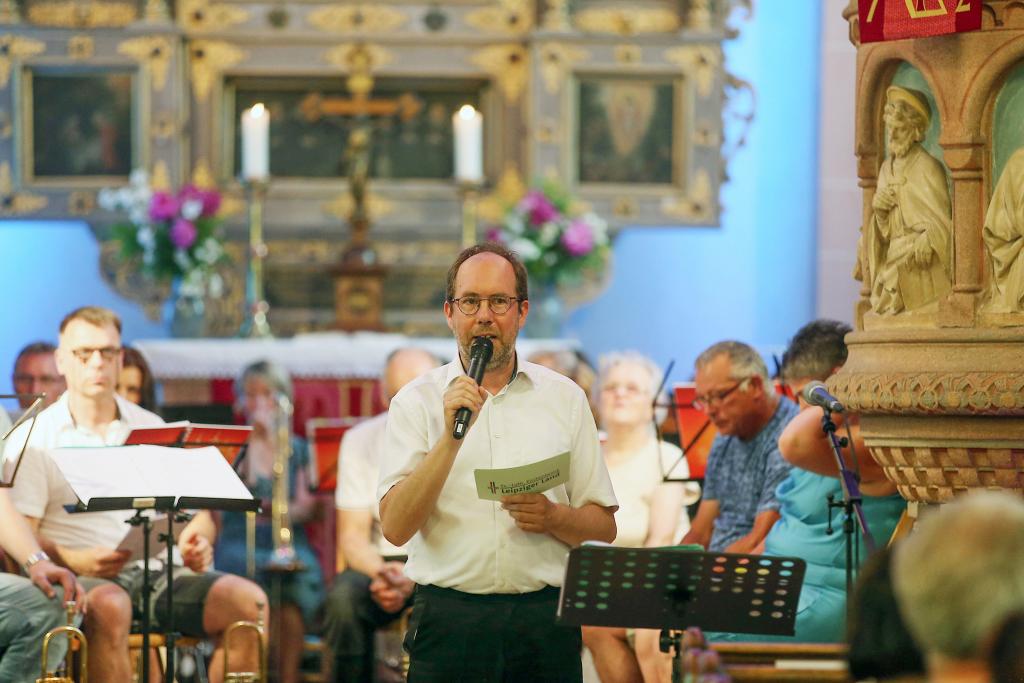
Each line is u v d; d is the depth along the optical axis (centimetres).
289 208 1333
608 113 1335
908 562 240
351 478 809
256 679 715
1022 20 516
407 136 1345
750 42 1374
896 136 547
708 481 720
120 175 1322
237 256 1327
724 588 459
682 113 1334
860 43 570
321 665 926
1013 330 515
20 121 1313
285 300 1336
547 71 1328
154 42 1316
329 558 995
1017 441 515
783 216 1372
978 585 232
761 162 1373
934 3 524
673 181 1339
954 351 525
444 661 492
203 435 675
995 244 522
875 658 269
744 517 692
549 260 1275
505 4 1345
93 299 1352
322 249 1333
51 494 716
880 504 610
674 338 1375
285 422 977
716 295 1374
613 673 684
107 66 1319
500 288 500
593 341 1366
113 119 1322
